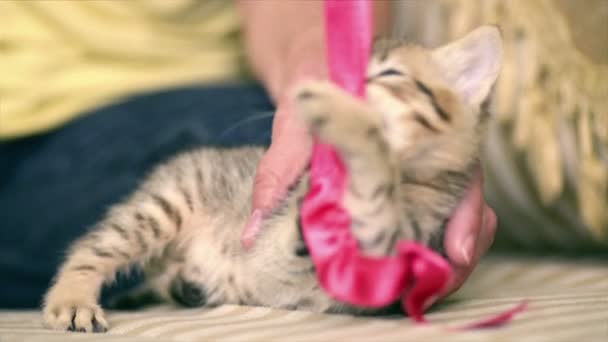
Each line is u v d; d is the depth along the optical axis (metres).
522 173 0.99
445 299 0.86
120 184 0.96
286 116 0.87
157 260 0.93
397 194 0.80
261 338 0.76
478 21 1.00
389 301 0.76
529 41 0.99
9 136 0.98
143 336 0.78
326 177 0.78
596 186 0.98
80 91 1.01
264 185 0.86
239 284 0.89
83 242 0.92
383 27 1.00
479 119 0.88
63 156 0.98
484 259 1.03
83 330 0.81
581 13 0.99
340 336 0.76
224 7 1.09
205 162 0.95
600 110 0.98
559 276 0.95
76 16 1.02
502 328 0.77
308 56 0.92
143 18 1.05
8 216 0.95
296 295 0.86
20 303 0.93
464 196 0.86
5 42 1.00
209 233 0.92
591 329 0.76
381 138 0.77
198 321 0.81
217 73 1.08
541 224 1.02
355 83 0.78
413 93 0.85
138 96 1.03
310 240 0.77
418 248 0.76
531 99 0.98
